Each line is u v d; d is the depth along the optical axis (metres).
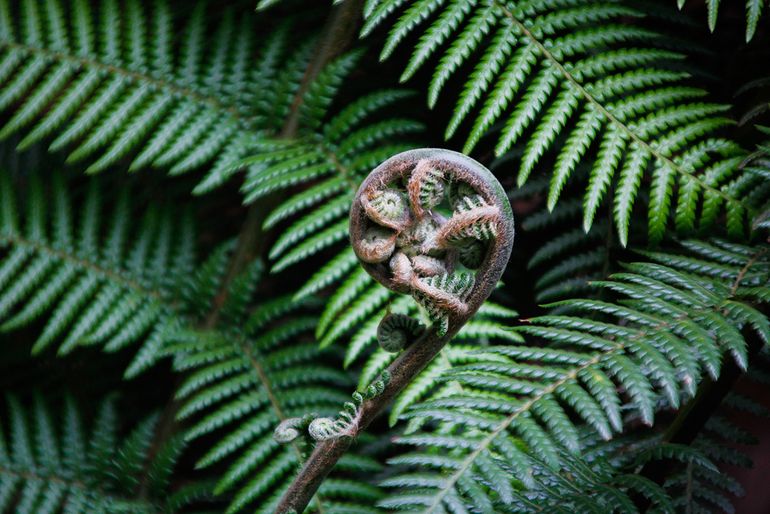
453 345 1.21
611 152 1.19
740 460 1.18
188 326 1.31
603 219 1.26
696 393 1.12
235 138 1.32
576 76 1.20
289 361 1.28
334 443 1.00
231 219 1.55
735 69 1.30
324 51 1.36
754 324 1.08
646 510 1.11
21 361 1.46
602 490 1.07
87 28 1.34
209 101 1.34
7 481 1.26
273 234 1.46
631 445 1.15
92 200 1.37
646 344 1.08
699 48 1.26
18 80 1.31
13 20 1.47
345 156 1.29
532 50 1.21
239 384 1.26
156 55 1.35
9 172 1.52
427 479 1.07
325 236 1.24
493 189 0.97
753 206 1.17
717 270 1.15
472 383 1.09
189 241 1.38
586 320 1.10
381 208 0.97
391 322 0.99
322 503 1.19
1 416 1.42
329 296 1.42
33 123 1.56
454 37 1.38
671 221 1.25
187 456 1.40
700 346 1.07
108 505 1.25
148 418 1.29
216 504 1.31
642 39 1.27
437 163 0.97
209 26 1.54
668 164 1.18
